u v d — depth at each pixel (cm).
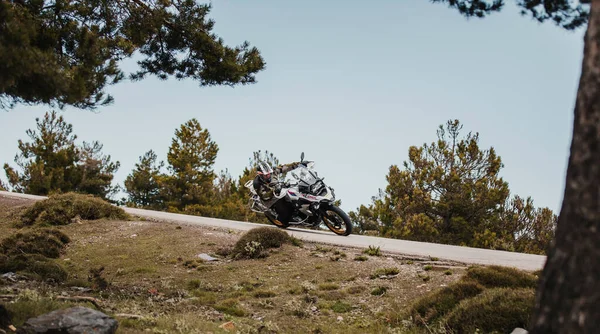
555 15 965
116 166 4506
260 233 1330
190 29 1461
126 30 1370
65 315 598
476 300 785
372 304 938
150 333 679
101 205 1756
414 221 2544
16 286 896
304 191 1474
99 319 607
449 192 2662
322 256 1239
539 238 2544
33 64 675
